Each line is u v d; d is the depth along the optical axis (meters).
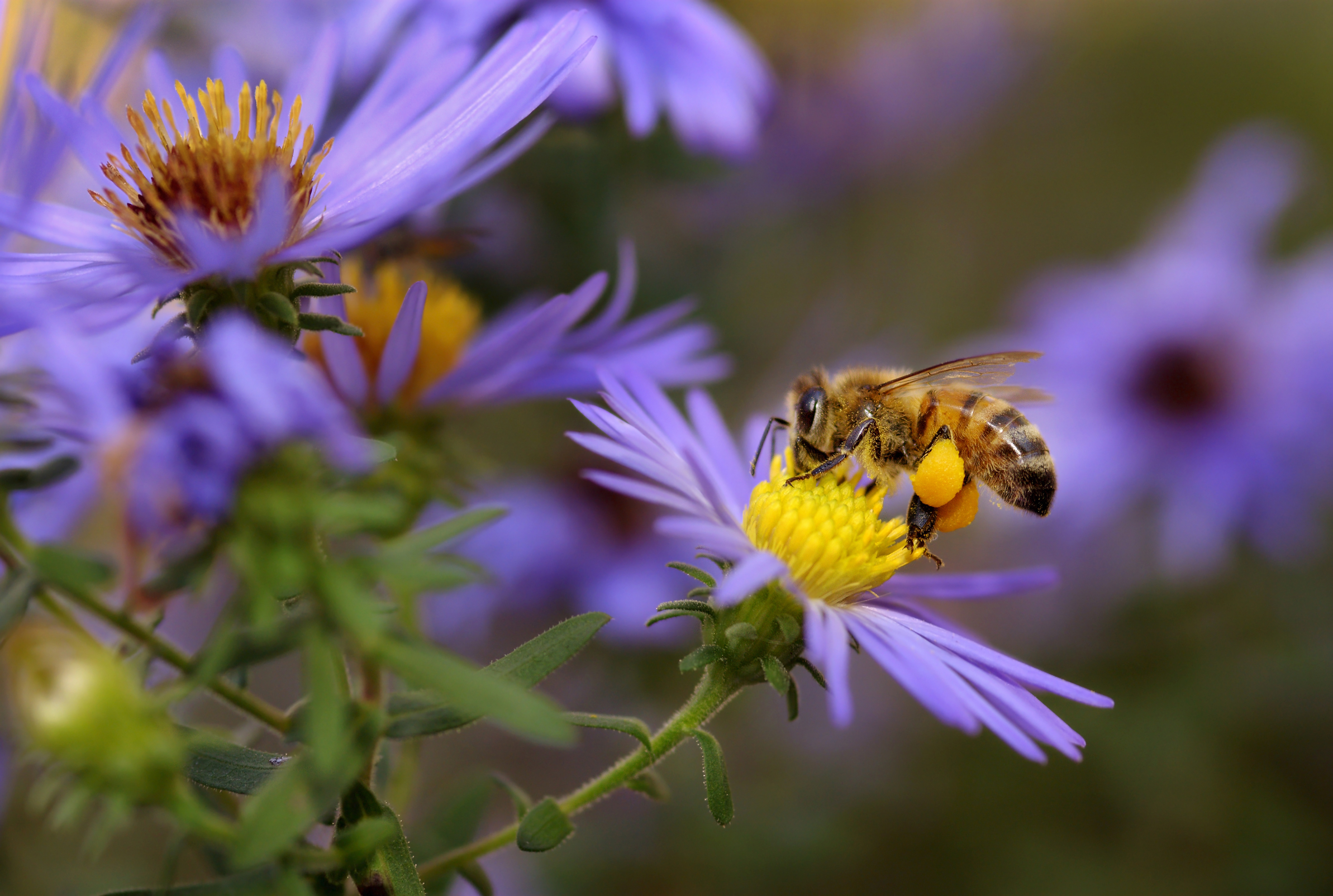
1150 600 0.24
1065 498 0.24
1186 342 0.24
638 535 0.22
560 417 0.22
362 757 0.15
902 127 0.27
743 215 0.24
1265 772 0.25
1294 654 0.24
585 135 0.20
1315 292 0.24
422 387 0.18
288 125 0.17
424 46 0.17
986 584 0.18
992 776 0.25
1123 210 0.37
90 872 0.21
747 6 0.24
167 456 0.13
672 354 0.19
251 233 0.16
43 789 0.14
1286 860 0.24
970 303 0.33
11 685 0.15
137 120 0.17
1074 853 0.24
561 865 0.23
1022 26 0.30
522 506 0.22
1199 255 0.25
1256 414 0.24
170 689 0.16
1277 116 0.41
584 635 0.16
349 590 0.14
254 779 0.16
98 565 0.14
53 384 0.15
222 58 0.18
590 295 0.18
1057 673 0.25
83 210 0.18
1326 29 0.41
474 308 0.19
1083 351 0.25
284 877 0.15
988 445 0.19
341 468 0.14
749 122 0.20
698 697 0.17
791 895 0.24
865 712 0.25
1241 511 0.24
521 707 0.14
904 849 0.24
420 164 0.17
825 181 0.26
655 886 0.24
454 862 0.17
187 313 0.16
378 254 0.19
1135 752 0.24
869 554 0.18
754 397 0.24
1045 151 0.35
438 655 0.14
